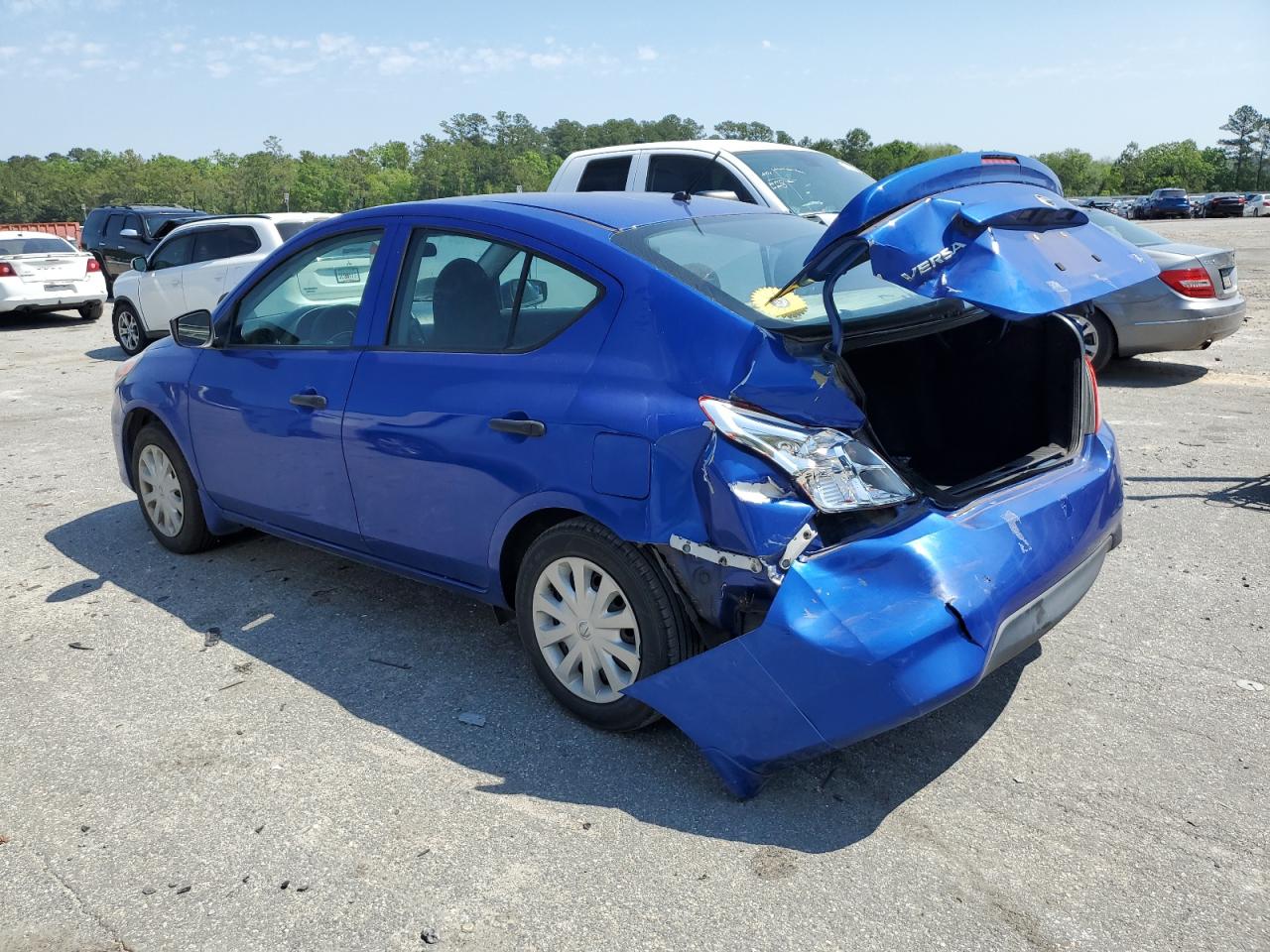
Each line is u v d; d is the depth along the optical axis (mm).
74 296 16984
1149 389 8891
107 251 19250
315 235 4215
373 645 4094
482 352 3479
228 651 4070
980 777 3066
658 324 3027
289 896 2607
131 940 2465
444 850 2775
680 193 4070
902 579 2691
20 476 6969
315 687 3742
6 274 16328
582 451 3061
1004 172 3010
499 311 3473
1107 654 3867
